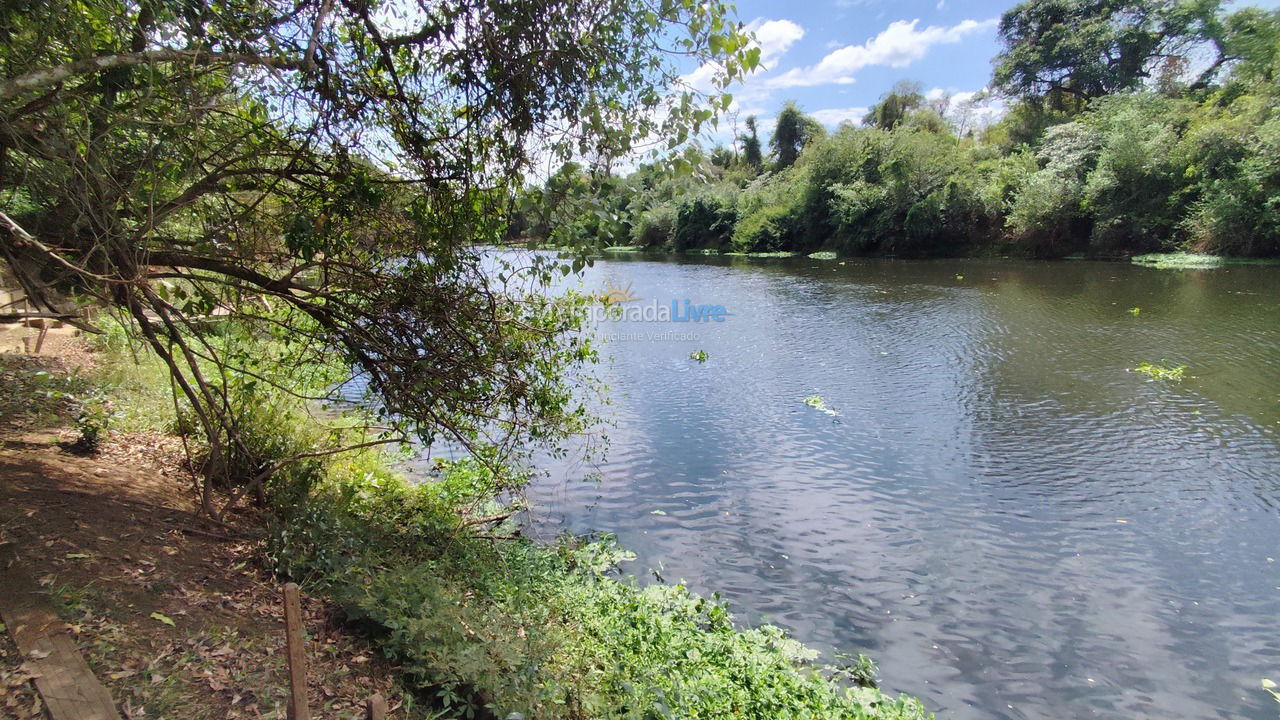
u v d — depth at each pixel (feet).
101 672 8.80
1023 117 148.87
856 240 132.98
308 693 9.66
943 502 23.30
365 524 16.93
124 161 11.65
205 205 13.62
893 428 30.81
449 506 21.09
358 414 23.47
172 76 11.03
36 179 10.93
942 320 56.13
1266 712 13.75
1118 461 26.27
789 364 43.34
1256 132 84.02
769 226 151.84
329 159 13.28
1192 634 16.19
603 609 16.10
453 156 14.28
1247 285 67.05
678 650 14.52
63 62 10.02
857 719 12.64
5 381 21.29
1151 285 70.49
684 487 24.82
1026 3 147.02
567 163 13.42
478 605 13.73
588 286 84.28
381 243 14.88
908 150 124.77
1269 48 89.76
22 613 9.45
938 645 15.85
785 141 202.90
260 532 14.99
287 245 13.39
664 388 38.14
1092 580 18.45
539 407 18.58
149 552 12.37
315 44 10.80
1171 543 20.24
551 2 12.28
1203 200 89.56
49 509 12.65
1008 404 33.58
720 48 11.41
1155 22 130.00
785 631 16.29
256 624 11.14
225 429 16.71
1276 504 22.43
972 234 121.90
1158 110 102.42
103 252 11.29
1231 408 31.68
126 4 10.50
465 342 15.49
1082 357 41.83
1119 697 14.16
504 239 15.75
